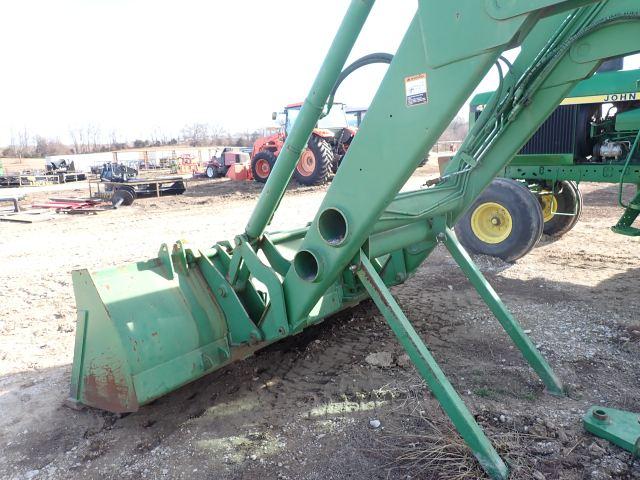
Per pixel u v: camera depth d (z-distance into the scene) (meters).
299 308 2.73
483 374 3.11
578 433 2.45
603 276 5.20
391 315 2.44
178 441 2.55
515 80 3.12
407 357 3.34
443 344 3.61
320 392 2.97
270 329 2.86
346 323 4.02
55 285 5.63
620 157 5.65
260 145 17.45
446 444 2.38
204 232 8.65
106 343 2.52
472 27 1.88
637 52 2.78
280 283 2.76
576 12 2.99
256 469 2.31
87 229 9.59
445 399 2.28
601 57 2.88
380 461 2.31
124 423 2.73
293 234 3.62
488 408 2.69
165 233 8.70
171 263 2.81
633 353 3.36
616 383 2.96
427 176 18.45
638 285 4.84
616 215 8.80
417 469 2.24
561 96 3.06
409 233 3.01
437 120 2.05
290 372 3.25
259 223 3.05
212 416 2.77
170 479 2.28
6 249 7.94
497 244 5.82
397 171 2.20
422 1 1.99
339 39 2.41
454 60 1.95
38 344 3.96
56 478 2.32
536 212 5.55
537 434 2.45
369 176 2.29
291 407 2.82
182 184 15.96
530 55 3.20
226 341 2.92
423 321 4.06
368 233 2.40
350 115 17.98
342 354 3.48
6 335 4.17
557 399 2.79
